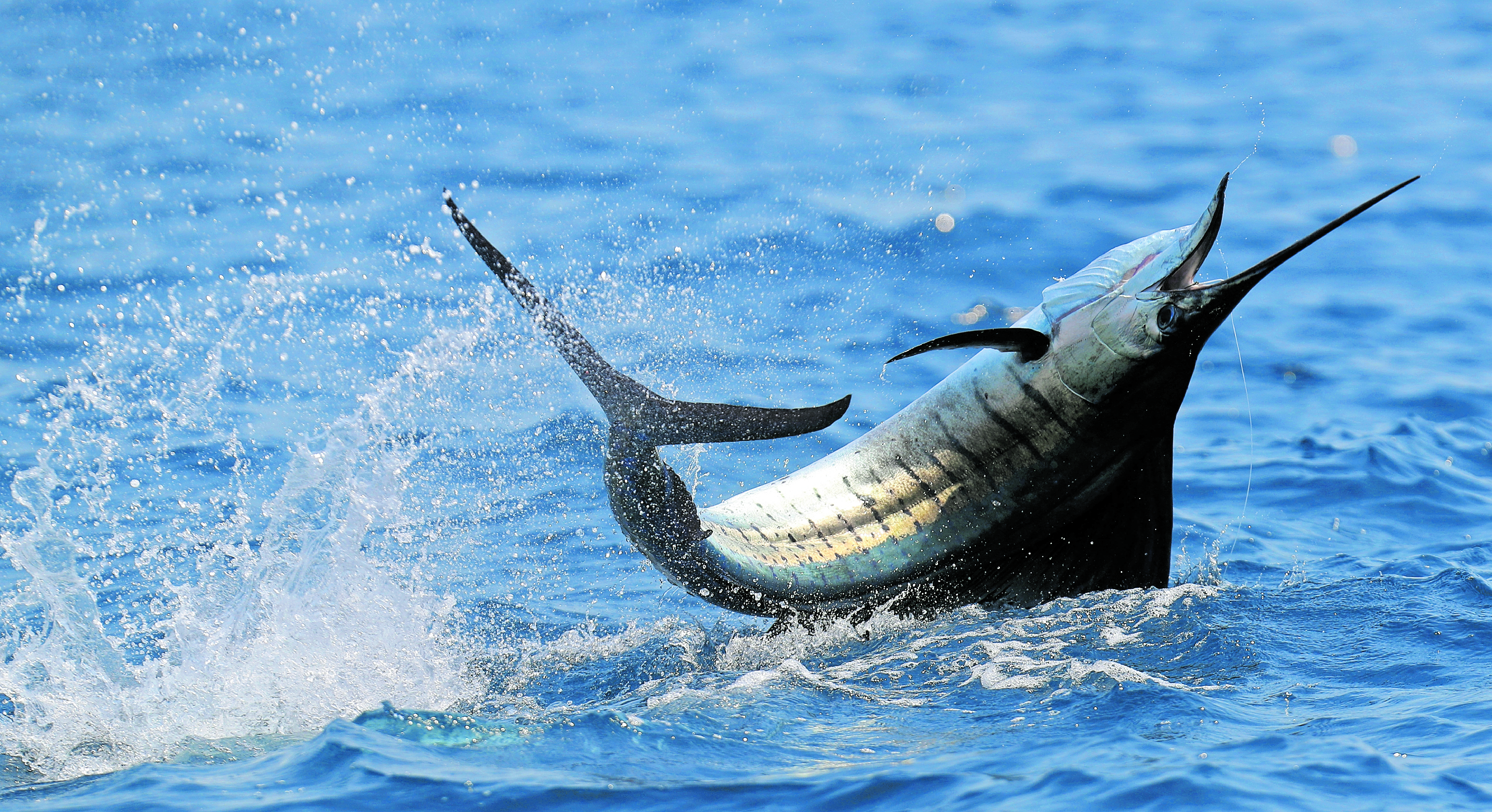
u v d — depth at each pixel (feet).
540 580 86.12
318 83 231.30
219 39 251.80
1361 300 149.38
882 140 206.90
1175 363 72.69
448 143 204.13
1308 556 87.66
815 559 72.64
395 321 133.18
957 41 264.72
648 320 136.05
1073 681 61.77
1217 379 130.62
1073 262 158.81
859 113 221.25
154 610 80.69
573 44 256.93
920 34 269.03
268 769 54.24
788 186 183.83
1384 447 109.09
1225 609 72.28
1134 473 75.72
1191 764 50.26
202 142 201.57
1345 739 52.54
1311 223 172.96
